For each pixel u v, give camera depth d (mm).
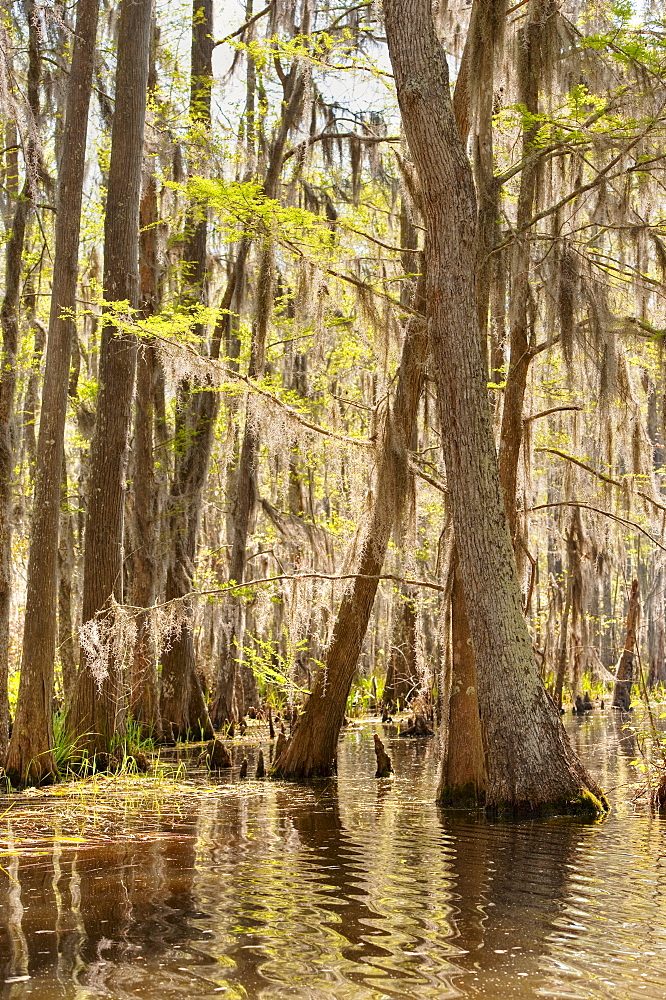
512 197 14297
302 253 13133
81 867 7117
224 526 25422
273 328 20500
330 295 13336
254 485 19781
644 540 25422
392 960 4742
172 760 15500
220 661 20641
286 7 16453
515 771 9367
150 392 18062
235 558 19578
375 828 8906
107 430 13531
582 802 9367
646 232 11516
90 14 13148
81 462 21188
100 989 4328
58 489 12492
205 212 17766
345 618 12992
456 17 13297
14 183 14953
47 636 12250
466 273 9375
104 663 12344
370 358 16109
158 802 10750
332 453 13484
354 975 4516
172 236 19422
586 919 5504
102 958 4793
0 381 13383
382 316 13117
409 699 23812
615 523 15234
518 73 11305
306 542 19984
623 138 11086
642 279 12047
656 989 4324
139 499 17891
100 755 13039
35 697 12078
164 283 19000
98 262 20734
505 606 9367
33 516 12453
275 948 4953
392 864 7168
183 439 19344
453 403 9398
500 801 9414
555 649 21172
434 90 9383
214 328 19844
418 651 16781
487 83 10703
